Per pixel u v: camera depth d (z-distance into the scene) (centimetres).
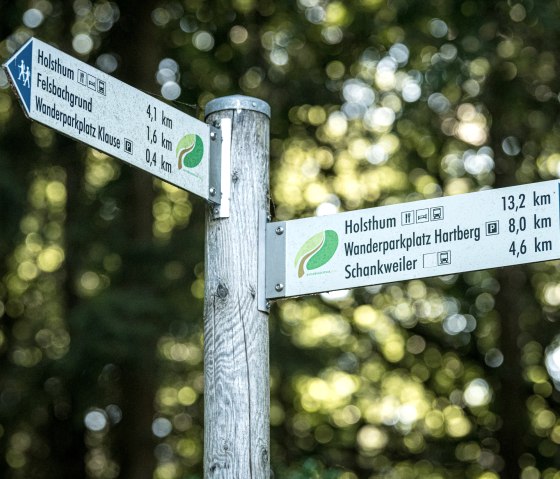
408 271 363
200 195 373
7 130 1231
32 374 1131
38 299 1409
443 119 1420
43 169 1283
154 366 1102
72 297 1245
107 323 1045
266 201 385
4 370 1145
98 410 1246
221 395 363
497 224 357
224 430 360
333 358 1248
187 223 1421
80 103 342
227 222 378
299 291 372
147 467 1187
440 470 1552
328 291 371
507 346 1454
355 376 1577
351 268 370
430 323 1529
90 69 347
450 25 1249
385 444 1553
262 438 362
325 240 375
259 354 369
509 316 1459
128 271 1181
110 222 1245
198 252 1185
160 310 1081
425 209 367
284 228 379
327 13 1351
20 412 1180
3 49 1271
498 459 1520
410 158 1452
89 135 343
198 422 1483
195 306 1153
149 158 359
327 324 1538
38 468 1341
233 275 373
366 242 371
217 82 1339
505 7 1229
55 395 1165
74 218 1252
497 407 1498
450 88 1326
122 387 1188
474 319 1513
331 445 1520
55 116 333
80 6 1294
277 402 1516
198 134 377
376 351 1541
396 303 1527
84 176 1315
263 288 376
